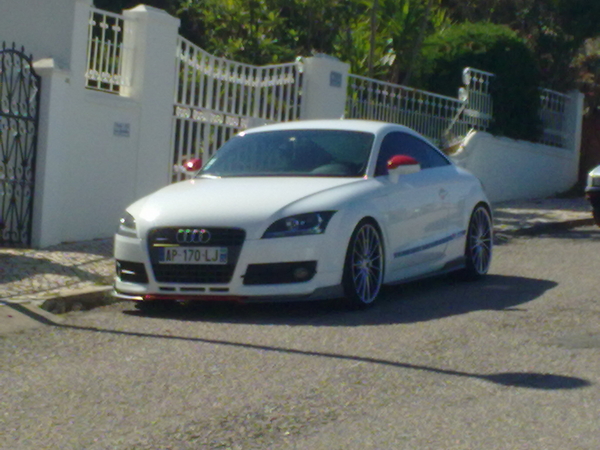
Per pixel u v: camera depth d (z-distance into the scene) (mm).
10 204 11266
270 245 8172
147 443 5012
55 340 7445
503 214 17609
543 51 23422
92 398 5836
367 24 21000
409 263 9531
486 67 20859
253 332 7699
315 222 8305
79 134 11867
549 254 12953
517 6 25469
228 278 8250
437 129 19062
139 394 5906
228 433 5160
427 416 5457
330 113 15492
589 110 24312
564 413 5512
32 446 4988
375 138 9711
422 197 9750
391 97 17469
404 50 20422
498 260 12414
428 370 6469
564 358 6812
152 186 12930
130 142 12562
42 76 11359
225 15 18906
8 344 7301
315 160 9500
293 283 8211
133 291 8633
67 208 11820
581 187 22812
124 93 12664
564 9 22531
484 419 5406
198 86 13852
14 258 10438
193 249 8305
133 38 12688
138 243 8555
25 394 5938
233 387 6039
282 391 5945
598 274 11031
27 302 8586
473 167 19672
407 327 7910
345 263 8477
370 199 8891
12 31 12336
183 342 7336
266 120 14734
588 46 26672
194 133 13883
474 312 8625
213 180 9414
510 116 21109
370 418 5418
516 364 6645
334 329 7816
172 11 21625
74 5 11727
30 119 11289
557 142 22844
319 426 5277
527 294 9688
